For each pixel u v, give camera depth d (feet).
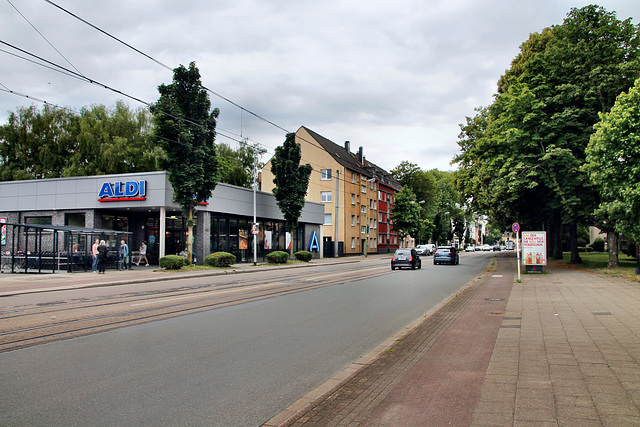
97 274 74.18
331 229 178.40
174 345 24.21
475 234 476.13
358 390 16.70
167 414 14.58
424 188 265.13
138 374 18.86
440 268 104.32
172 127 78.59
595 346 22.75
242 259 114.83
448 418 13.55
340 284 61.77
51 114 146.20
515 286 58.18
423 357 21.62
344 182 181.27
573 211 84.07
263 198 121.19
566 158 82.58
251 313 35.53
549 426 12.55
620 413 13.41
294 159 116.47
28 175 142.41
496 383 16.96
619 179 61.87
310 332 28.58
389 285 61.21
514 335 26.40
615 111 60.34
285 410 14.93
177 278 71.56
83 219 99.35
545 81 88.99
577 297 44.50
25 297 45.06
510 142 87.81
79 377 18.31
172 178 81.51
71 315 33.30
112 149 131.44
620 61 85.51
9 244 101.91
